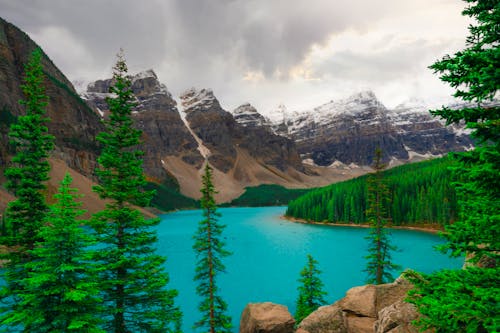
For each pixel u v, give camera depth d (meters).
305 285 27.06
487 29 7.62
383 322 13.91
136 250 16.11
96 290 11.78
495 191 7.45
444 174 106.88
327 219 126.94
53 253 11.23
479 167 7.34
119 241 16.17
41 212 18.61
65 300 10.78
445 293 7.92
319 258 63.81
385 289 21.19
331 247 76.25
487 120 7.47
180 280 48.72
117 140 17.03
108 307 14.94
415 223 100.50
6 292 14.83
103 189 15.98
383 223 29.83
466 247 8.14
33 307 11.06
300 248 75.38
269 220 151.88
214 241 23.91
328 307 19.66
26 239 17.34
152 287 15.56
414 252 64.75
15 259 16.66
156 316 15.65
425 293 8.43
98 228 15.52
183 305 38.16
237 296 41.53
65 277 11.20
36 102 20.08
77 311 11.25
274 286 45.75
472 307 7.11
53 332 10.60
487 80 6.64
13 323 11.05
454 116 7.63
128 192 16.34
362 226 112.44
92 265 12.37
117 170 16.72
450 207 91.38
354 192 121.88
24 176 18.64
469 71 7.36
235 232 106.25
